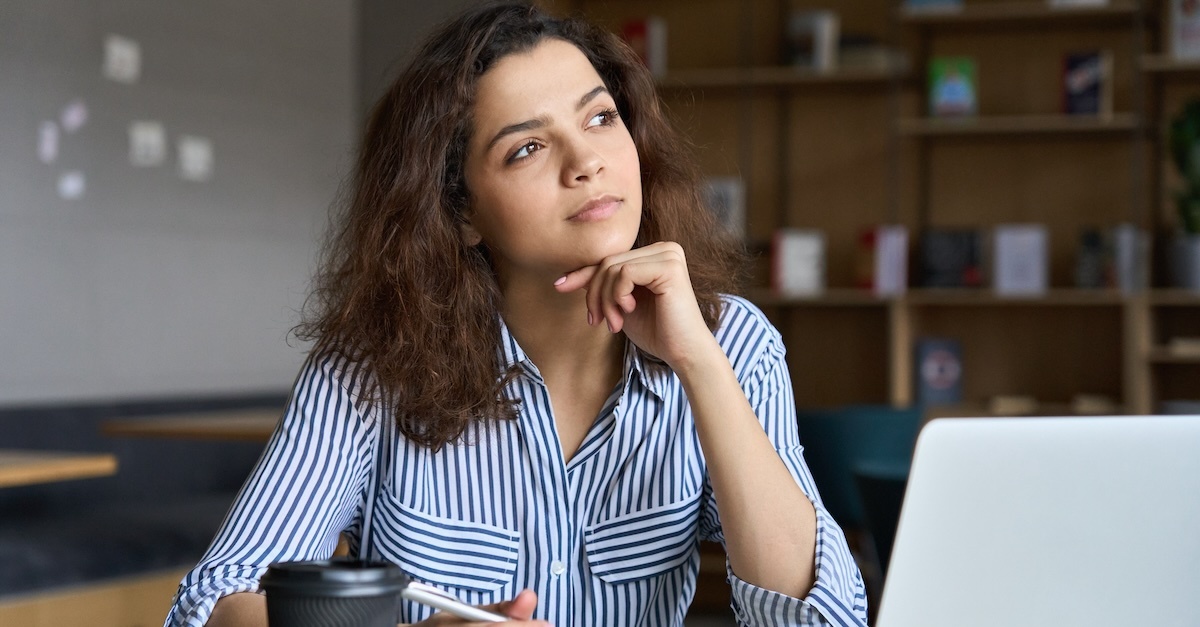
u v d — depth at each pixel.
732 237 1.59
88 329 4.71
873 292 5.32
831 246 5.63
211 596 1.16
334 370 1.35
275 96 5.52
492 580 1.33
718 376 1.21
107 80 4.81
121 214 4.86
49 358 4.57
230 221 5.31
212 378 5.21
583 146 1.24
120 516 4.02
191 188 5.14
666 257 1.23
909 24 5.42
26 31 4.54
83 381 4.69
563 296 1.31
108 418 4.57
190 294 5.12
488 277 1.35
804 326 5.70
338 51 5.86
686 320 1.22
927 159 5.51
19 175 4.50
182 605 1.18
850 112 5.63
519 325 1.35
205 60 5.21
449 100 1.29
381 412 1.35
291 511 1.29
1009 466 0.91
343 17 5.88
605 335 1.34
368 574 0.78
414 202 1.32
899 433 4.16
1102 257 5.09
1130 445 0.90
